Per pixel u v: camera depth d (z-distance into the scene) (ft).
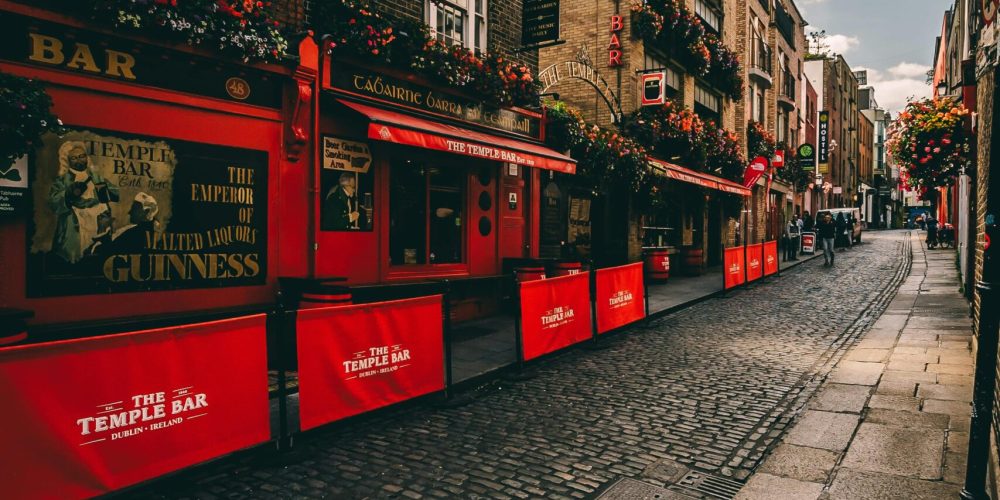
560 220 43.60
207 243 20.35
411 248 29.48
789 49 100.22
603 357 24.79
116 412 11.13
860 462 13.41
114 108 17.90
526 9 36.24
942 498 11.51
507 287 34.86
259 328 13.70
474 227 32.96
